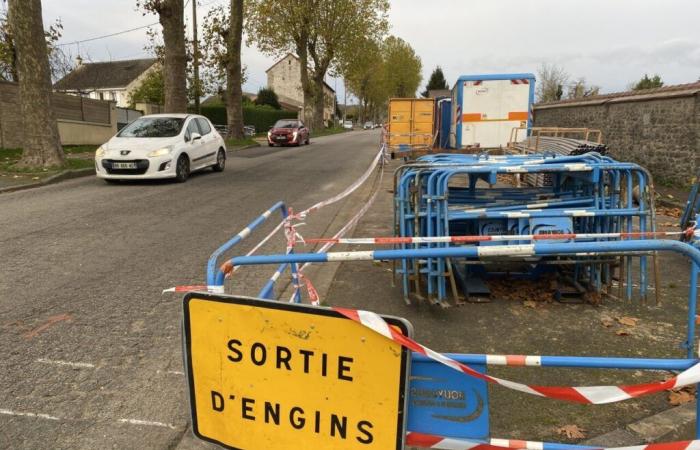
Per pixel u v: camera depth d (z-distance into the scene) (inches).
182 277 210.8
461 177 340.8
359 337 77.7
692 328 124.6
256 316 82.2
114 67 2442.2
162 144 462.0
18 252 241.1
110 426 116.3
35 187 434.9
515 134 578.2
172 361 144.6
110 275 211.9
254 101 2711.6
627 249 88.1
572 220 193.6
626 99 555.5
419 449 102.1
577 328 168.6
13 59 868.6
